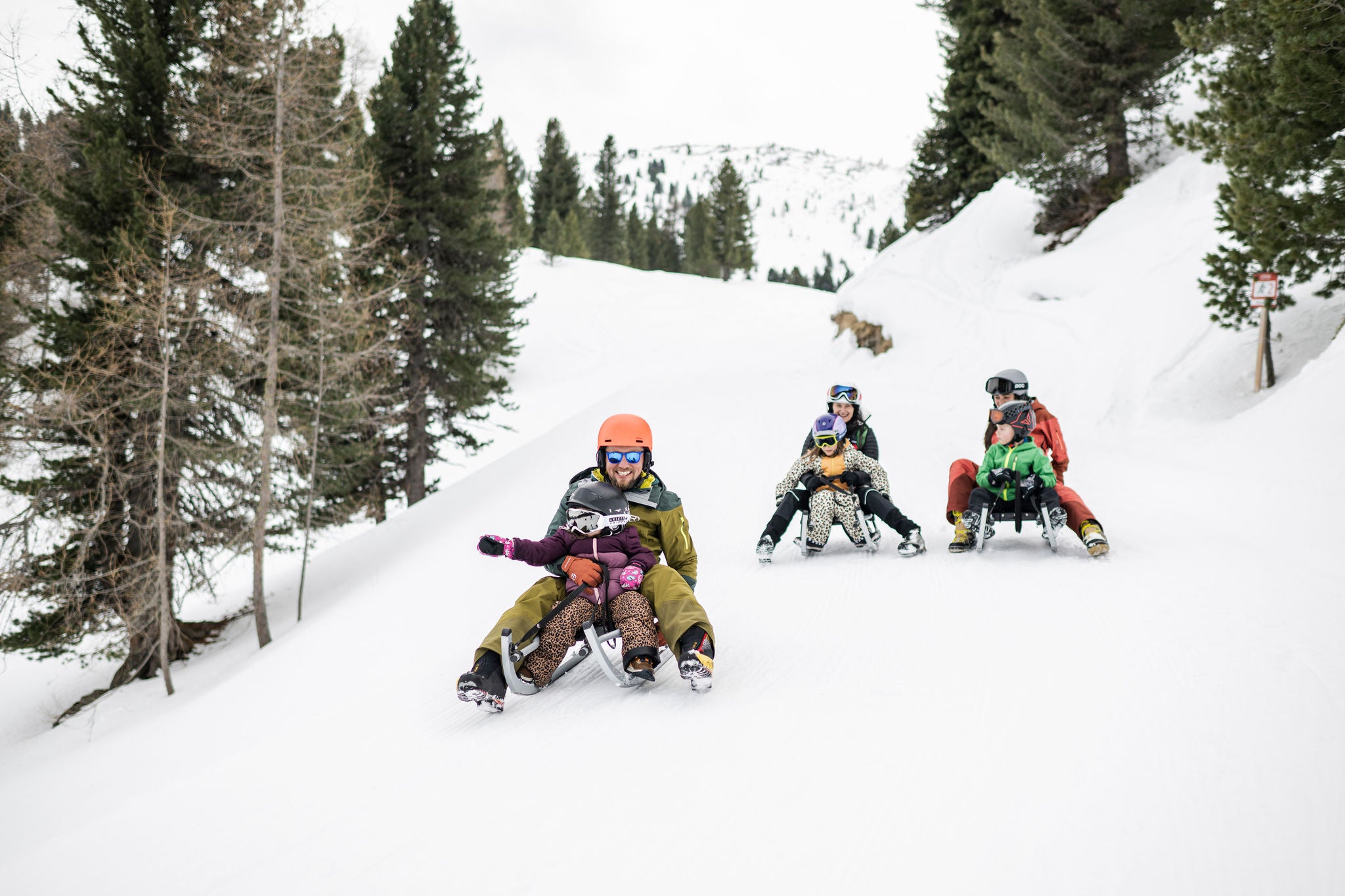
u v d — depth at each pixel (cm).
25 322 1805
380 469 2425
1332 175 1084
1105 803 269
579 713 406
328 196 1655
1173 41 2048
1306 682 346
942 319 2258
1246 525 705
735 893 238
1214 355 1392
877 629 497
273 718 743
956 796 284
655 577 436
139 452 1611
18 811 788
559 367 4966
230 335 1554
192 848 319
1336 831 241
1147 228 1912
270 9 1537
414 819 310
